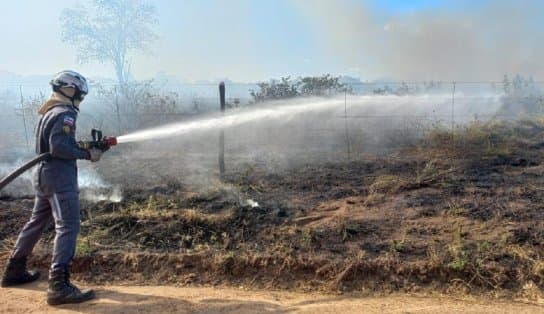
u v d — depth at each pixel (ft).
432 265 13.93
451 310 12.03
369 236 16.37
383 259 14.39
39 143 13.15
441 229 16.70
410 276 13.92
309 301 12.98
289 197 21.03
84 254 15.16
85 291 13.10
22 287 13.93
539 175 23.39
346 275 14.01
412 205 19.29
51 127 12.76
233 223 17.48
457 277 13.73
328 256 14.82
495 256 14.32
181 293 13.46
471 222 17.16
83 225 17.44
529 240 15.37
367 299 13.07
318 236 16.37
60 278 12.71
